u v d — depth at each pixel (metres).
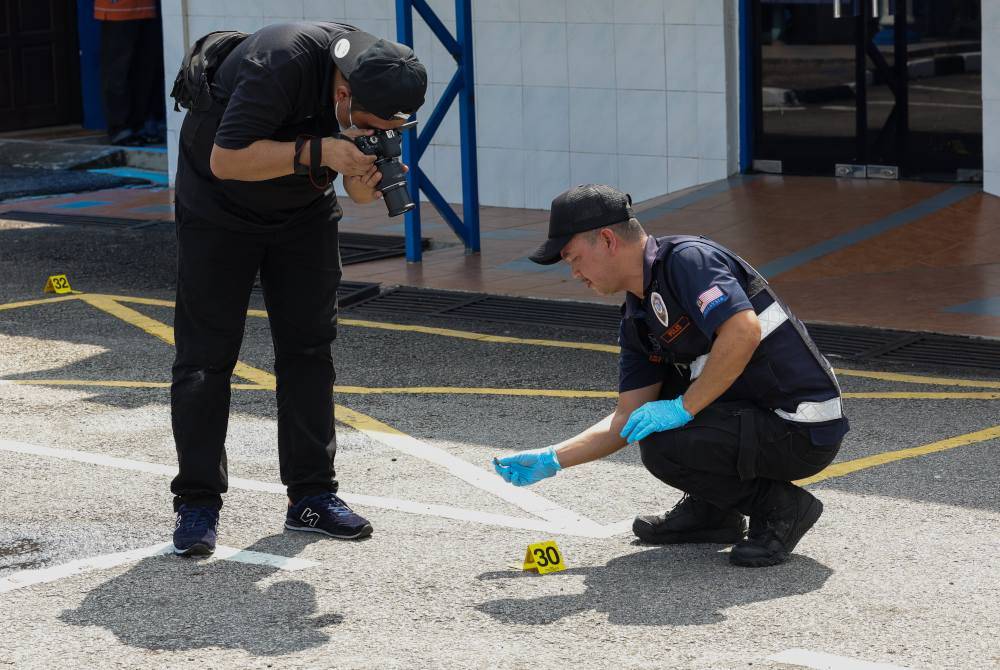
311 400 7.38
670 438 6.55
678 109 18.20
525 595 6.52
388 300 13.98
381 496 8.07
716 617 6.19
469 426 9.55
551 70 18.89
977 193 16.52
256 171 6.45
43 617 6.41
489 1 19.11
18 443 9.25
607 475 8.36
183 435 7.14
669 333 6.45
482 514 7.73
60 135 26.61
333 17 20.47
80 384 10.88
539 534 7.38
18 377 11.13
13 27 27.03
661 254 6.41
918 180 17.31
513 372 11.10
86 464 8.78
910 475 8.23
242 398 10.42
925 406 9.81
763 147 18.23
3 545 7.36
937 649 5.81
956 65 16.83
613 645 5.93
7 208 20.41
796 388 6.51
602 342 12.10
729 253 6.54
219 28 21.53
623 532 7.39
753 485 6.77
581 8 18.53
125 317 13.45
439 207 15.85
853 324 12.25
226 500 8.04
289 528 7.51
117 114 24.91
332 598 6.55
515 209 19.41
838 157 17.81
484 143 19.55
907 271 14.02
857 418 9.52
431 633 6.12
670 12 18.00
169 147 22.44
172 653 5.99
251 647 6.03
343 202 19.98
